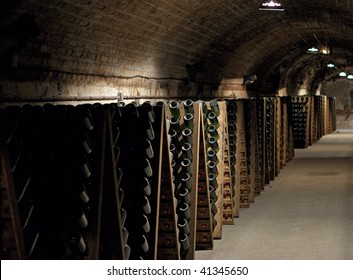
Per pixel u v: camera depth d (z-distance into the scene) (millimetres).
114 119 5305
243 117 10555
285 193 12242
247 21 14141
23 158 4434
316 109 25953
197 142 7070
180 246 6871
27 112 4477
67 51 7703
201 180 7660
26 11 6285
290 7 13898
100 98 9047
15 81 6719
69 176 4668
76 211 4664
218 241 8289
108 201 5059
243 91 20078
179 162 6875
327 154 20062
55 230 4684
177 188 6883
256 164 12016
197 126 7070
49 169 4652
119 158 5496
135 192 5641
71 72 8000
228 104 9586
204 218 7746
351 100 37781
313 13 14891
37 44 6898
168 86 12445
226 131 9102
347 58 27344
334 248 7742
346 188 12617
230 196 9258
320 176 14586
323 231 8727
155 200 5859
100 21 8000
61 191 4680
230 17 12875
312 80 32688
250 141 11250
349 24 15492
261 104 12523
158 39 10625
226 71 17203
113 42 8930
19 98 6770
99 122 4824
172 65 12430
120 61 9594
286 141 17438
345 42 20500
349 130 35250
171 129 6539
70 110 4660
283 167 16516
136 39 9711
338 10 13695
